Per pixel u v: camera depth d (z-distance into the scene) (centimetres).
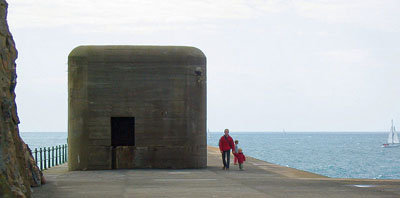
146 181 1934
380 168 7300
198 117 2519
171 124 2494
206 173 2278
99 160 2459
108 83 2469
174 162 2494
